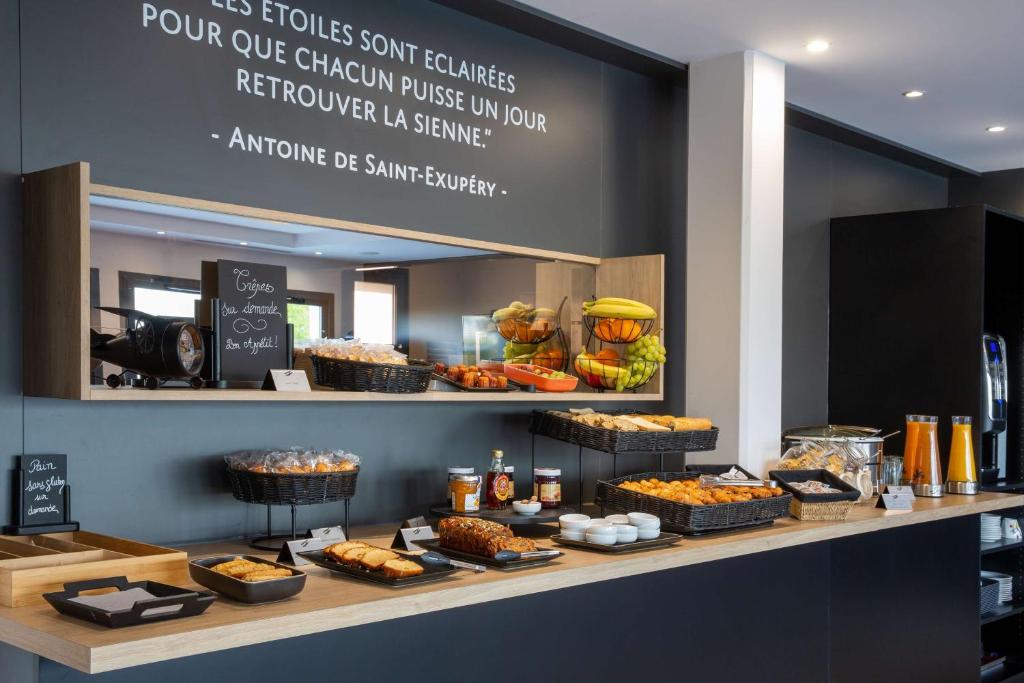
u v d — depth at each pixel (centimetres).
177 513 257
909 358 480
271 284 268
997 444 505
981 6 331
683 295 409
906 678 394
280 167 273
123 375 236
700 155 390
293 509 249
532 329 349
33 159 229
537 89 351
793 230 479
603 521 276
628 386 354
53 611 184
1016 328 518
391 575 215
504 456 342
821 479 356
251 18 267
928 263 476
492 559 237
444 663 274
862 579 382
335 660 250
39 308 223
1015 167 572
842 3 329
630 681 318
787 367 477
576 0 323
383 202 298
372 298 298
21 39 227
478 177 328
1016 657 498
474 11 324
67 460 236
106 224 239
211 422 264
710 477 332
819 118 464
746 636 350
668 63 384
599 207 375
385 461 306
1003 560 500
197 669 223
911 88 423
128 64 244
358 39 293
